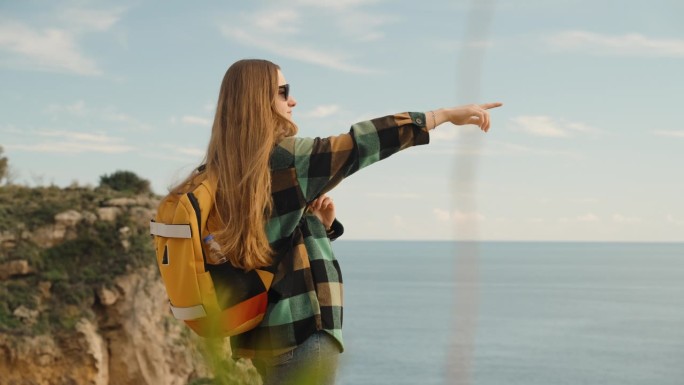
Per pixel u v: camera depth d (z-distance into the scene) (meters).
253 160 2.48
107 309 37.97
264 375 2.62
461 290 0.92
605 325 155.75
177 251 2.40
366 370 103.62
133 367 36.66
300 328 2.49
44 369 34.97
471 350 0.93
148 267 39.56
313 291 2.54
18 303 36.53
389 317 161.38
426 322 152.38
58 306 36.91
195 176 2.62
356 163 2.55
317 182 2.55
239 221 2.43
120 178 46.84
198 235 2.39
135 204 43.00
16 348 34.38
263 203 2.46
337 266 2.69
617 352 122.62
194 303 2.37
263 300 2.46
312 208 2.74
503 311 178.25
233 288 2.40
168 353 37.19
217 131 2.57
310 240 2.63
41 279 38.06
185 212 2.39
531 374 104.56
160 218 2.52
